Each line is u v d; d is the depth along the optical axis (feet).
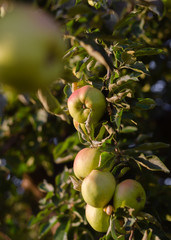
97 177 3.63
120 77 3.83
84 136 3.85
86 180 3.64
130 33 5.05
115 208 3.62
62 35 3.16
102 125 3.85
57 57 2.78
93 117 3.79
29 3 2.85
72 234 4.72
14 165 7.30
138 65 3.95
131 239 3.63
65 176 5.10
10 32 2.71
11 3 2.81
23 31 2.71
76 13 3.28
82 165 3.76
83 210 4.71
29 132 7.42
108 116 3.86
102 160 3.68
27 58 2.70
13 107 6.95
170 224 4.43
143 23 5.06
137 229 3.81
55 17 3.05
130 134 5.09
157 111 8.00
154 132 7.84
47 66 2.75
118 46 4.00
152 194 4.52
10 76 2.71
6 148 7.25
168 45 6.72
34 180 8.54
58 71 2.79
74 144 5.43
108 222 3.71
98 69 4.32
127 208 3.59
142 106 3.99
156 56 6.37
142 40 5.38
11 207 9.59
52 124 7.13
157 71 6.70
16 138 7.43
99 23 3.37
